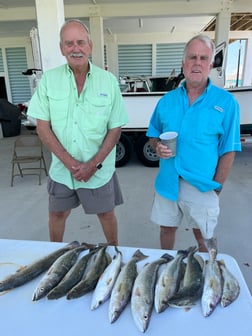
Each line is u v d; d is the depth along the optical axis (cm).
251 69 1233
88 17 754
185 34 1117
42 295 96
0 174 493
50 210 198
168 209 178
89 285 100
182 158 161
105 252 120
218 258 116
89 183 188
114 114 182
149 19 909
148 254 121
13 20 743
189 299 92
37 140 448
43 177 466
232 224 293
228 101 151
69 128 173
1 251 124
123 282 99
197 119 153
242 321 87
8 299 97
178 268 106
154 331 84
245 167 498
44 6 371
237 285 100
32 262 113
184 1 721
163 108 166
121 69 1169
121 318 89
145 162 506
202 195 165
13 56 1134
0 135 849
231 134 153
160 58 1154
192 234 270
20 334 84
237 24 1058
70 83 169
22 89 1170
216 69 480
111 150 186
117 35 1130
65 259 113
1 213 334
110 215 203
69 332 85
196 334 83
